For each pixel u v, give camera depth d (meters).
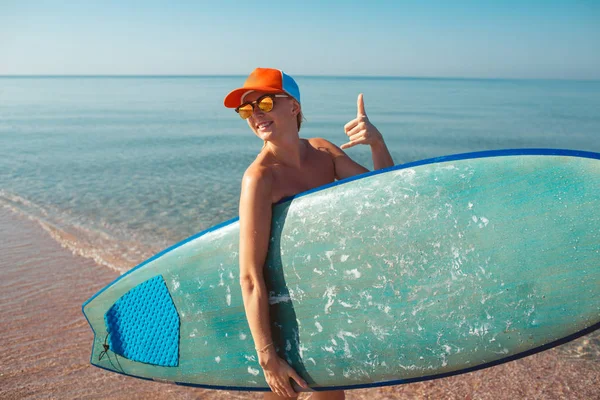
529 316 1.89
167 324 2.40
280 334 2.12
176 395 3.40
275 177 2.11
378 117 43.62
